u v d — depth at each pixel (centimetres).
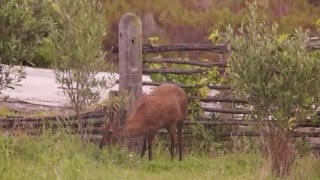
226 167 2277
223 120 2581
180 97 2441
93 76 2414
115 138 2358
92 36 2367
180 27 5719
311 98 2038
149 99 2380
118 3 5738
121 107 2425
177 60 2584
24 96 3309
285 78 2011
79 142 2364
